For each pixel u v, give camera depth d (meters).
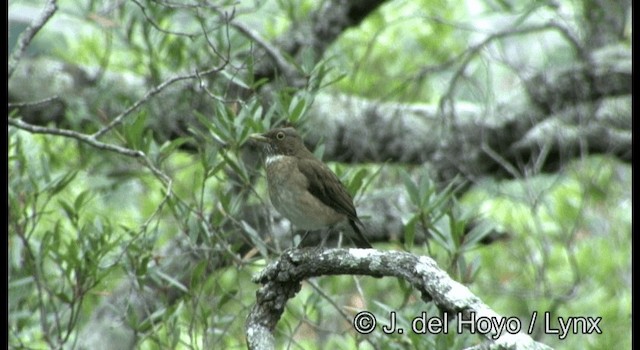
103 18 12.08
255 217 11.05
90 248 10.05
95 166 12.77
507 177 14.45
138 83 13.18
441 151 13.97
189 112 12.44
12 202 10.41
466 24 15.04
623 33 14.49
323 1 13.75
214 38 11.94
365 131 13.89
